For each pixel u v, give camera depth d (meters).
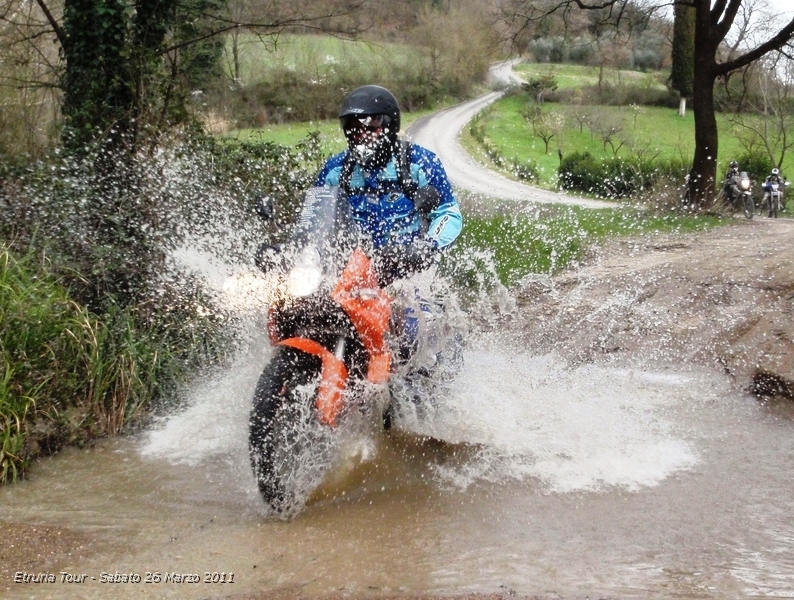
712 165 18.75
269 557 3.95
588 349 8.06
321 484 4.68
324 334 4.47
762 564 3.86
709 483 4.96
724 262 10.49
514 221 12.70
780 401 6.61
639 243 12.82
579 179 31.17
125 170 8.02
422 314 4.93
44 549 4.08
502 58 28.64
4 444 5.16
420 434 5.29
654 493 4.80
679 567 3.82
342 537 4.19
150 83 9.12
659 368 7.56
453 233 4.97
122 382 6.03
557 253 11.44
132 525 4.40
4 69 10.23
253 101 18.28
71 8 8.91
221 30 10.88
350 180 5.03
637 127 48.66
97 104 8.91
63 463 5.41
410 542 4.12
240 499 4.78
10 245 6.68
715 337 7.97
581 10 22.31
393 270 4.71
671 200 18.70
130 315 6.62
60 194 7.54
